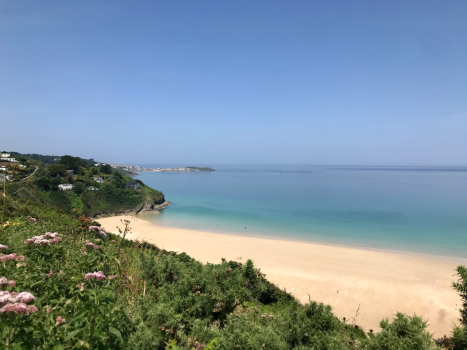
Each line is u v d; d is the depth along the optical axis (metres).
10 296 2.82
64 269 4.64
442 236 37.25
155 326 3.76
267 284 11.40
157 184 143.25
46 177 68.56
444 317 16.23
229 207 67.06
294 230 41.97
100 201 70.56
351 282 20.53
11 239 6.65
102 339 2.81
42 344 2.75
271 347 3.63
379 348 3.37
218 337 3.75
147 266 6.72
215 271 7.20
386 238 36.41
